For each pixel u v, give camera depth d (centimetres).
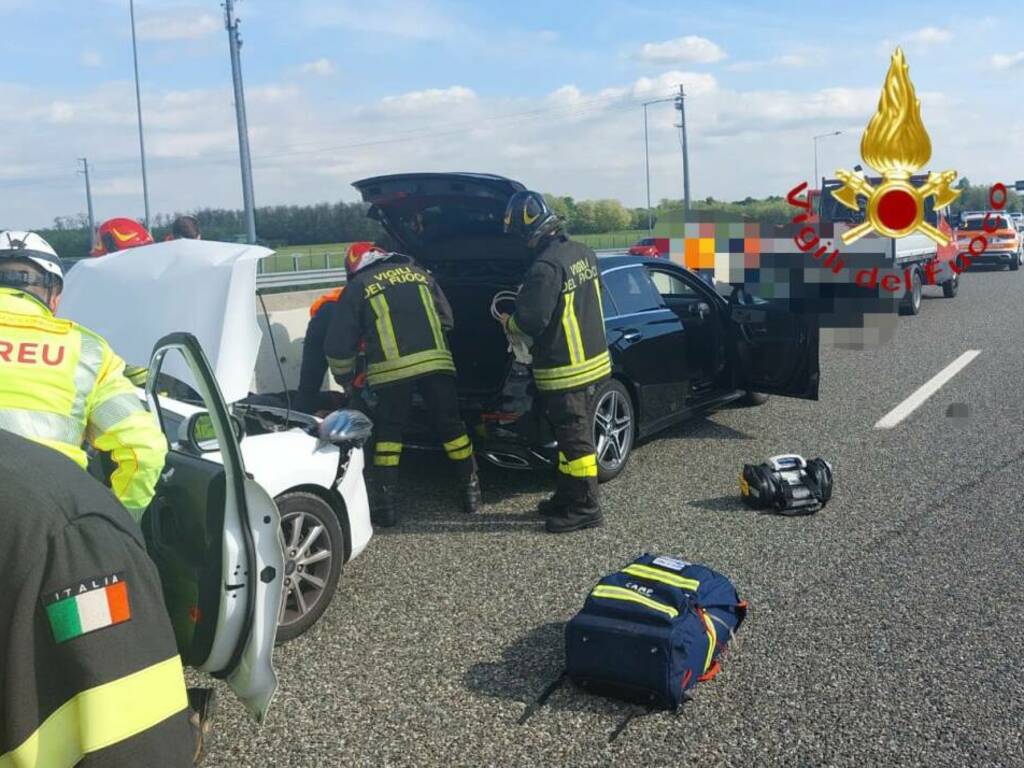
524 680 361
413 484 627
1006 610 409
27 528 154
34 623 153
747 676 358
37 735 154
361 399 586
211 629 295
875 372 991
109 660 157
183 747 168
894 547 489
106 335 454
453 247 640
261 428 445
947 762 299
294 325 695
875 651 375
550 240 517
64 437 252
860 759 302
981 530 510
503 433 560
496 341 651
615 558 484
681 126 4572
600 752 311
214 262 434
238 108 2844
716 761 304
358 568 480
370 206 604
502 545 507
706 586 367
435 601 436
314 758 313
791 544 498
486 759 309
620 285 648
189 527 321
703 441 721
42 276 266
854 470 633
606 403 609
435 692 354
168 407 421
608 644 336
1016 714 325
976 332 1267
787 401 861
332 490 426
